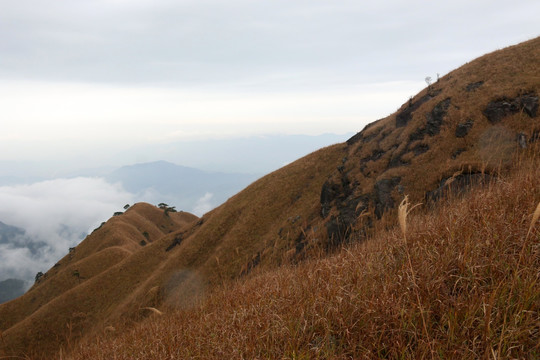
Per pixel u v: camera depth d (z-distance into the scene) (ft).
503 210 12.39
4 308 282.15
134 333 19.80
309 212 138.62
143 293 167.02
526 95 78.54
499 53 112.06
